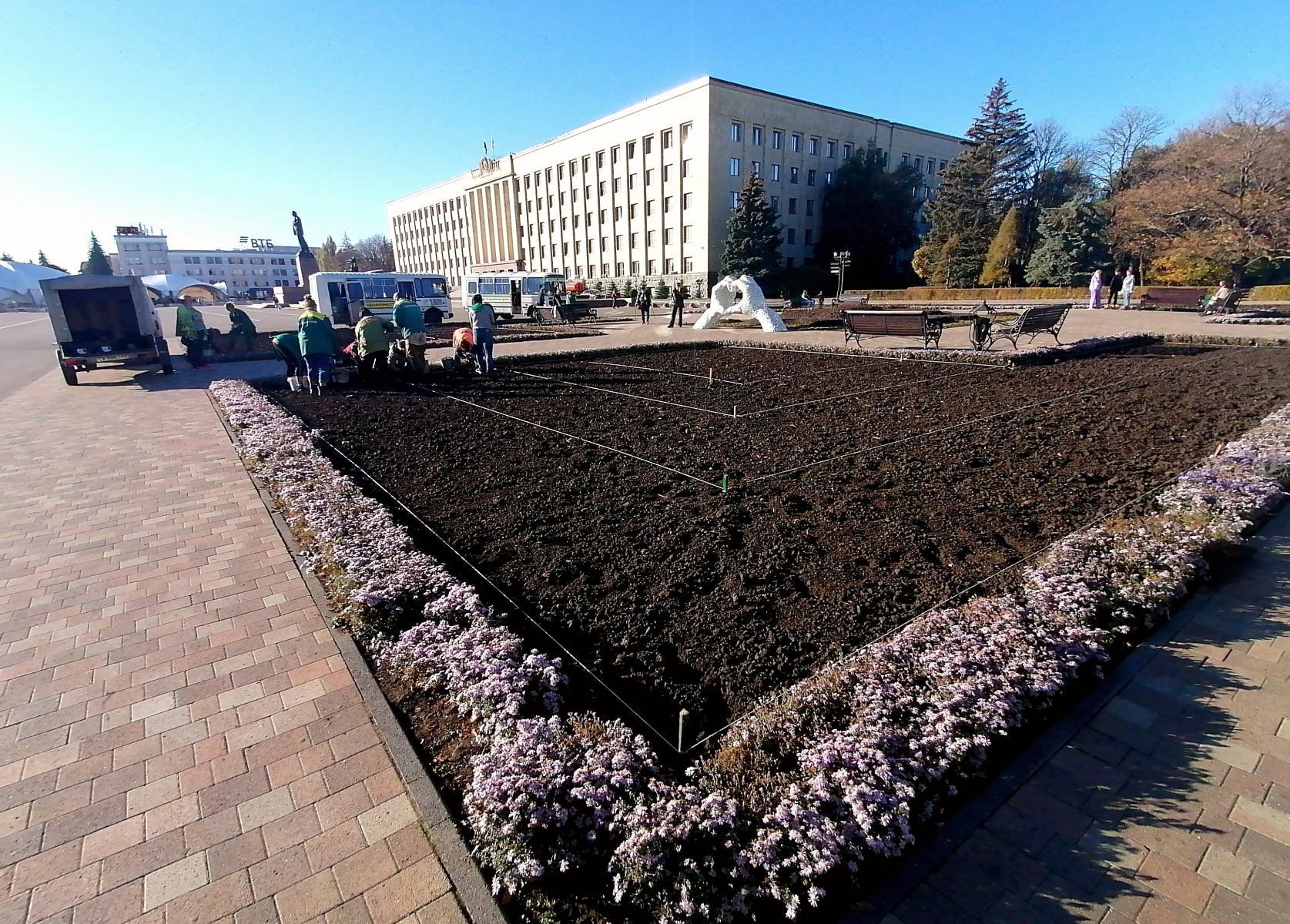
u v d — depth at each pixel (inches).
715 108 1807.3
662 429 307.7
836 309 1161.4
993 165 1673.2
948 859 85.8
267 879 84.8
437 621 136.3
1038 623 126.0
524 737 99.1
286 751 107.4
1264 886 80.4
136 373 610.9
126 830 92.6
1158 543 153.0
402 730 108.8
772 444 273.4
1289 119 1039.6
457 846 87.3
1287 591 146.4
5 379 596.1
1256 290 987.9
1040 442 260.7
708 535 180.2
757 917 77.9
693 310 1556.3
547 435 301.9
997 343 616.4
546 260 2583.7
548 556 171.3
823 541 174.7
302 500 207.3
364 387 468.4
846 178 1974.7
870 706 103.3
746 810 87.0
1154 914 77.4
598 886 81.5
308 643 138.2
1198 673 121.0
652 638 133.2
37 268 3900.1
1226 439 254.5
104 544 190.7
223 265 5177.2
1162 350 520.7
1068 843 87.4
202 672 128.4
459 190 3083.2
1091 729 108.2
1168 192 1152.2
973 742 97.3
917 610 140.6
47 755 106.7
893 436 279.6
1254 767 99.2
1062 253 1437.0
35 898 82.3
